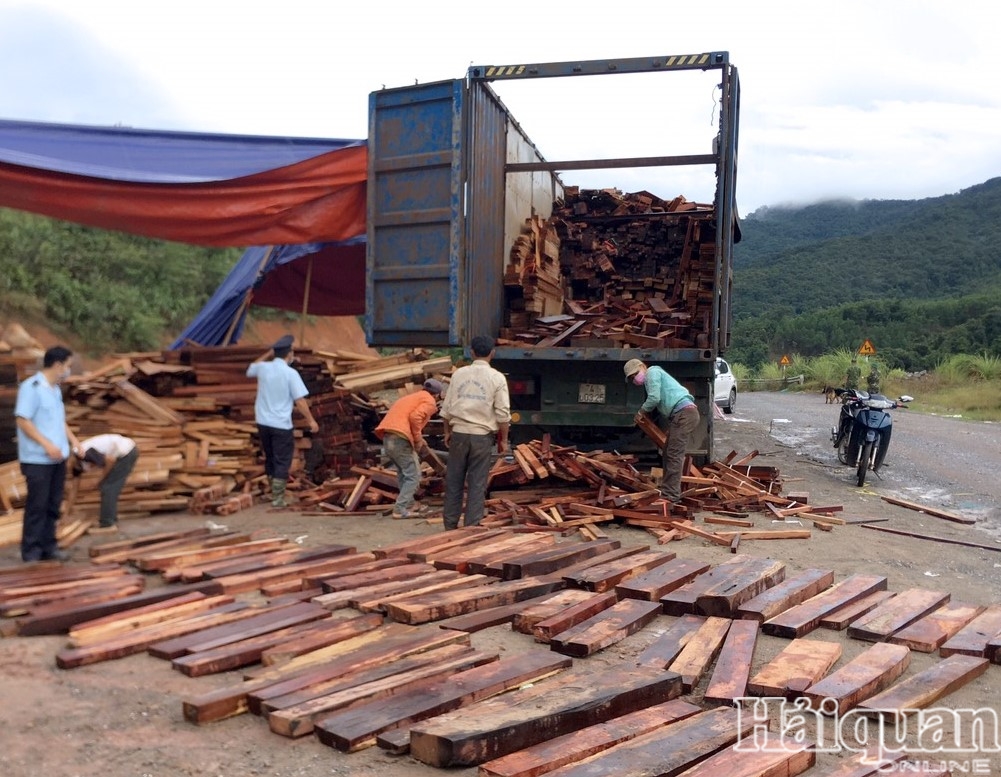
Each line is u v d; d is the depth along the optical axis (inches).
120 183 346.0
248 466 373.7
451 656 170.4
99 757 129.6
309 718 139.4
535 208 461.4
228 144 381.1
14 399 331.6
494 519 312.5
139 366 360.8
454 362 585.0
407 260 357.4
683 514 322.7
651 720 143.9
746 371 1808.6
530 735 135.7
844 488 434.3
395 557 255.0
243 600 213.6
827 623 201.2
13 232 765.9
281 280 585.9
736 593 204.7
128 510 338.0
